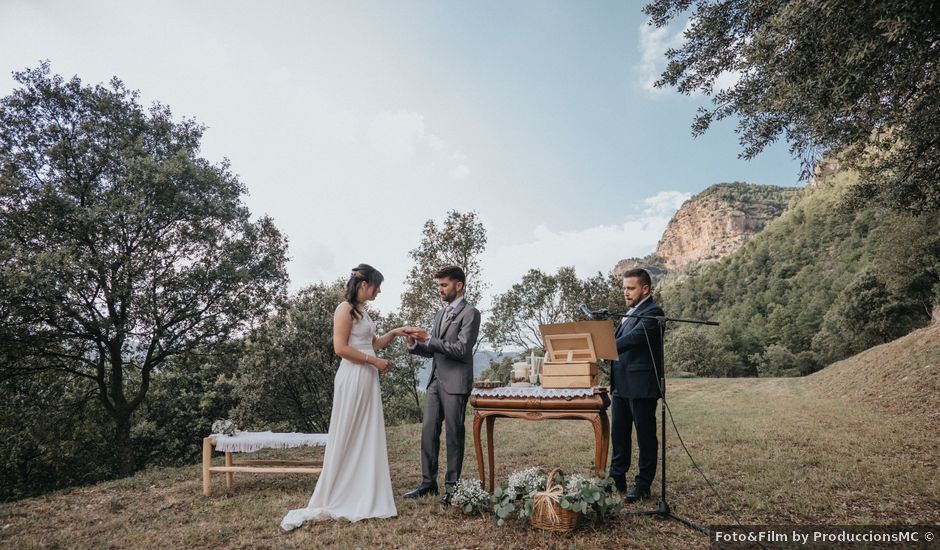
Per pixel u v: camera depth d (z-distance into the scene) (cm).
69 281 1271
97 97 1525
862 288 3938
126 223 1418
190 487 549
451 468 423
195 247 1579
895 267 3231
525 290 2761
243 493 506
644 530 330
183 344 1562
